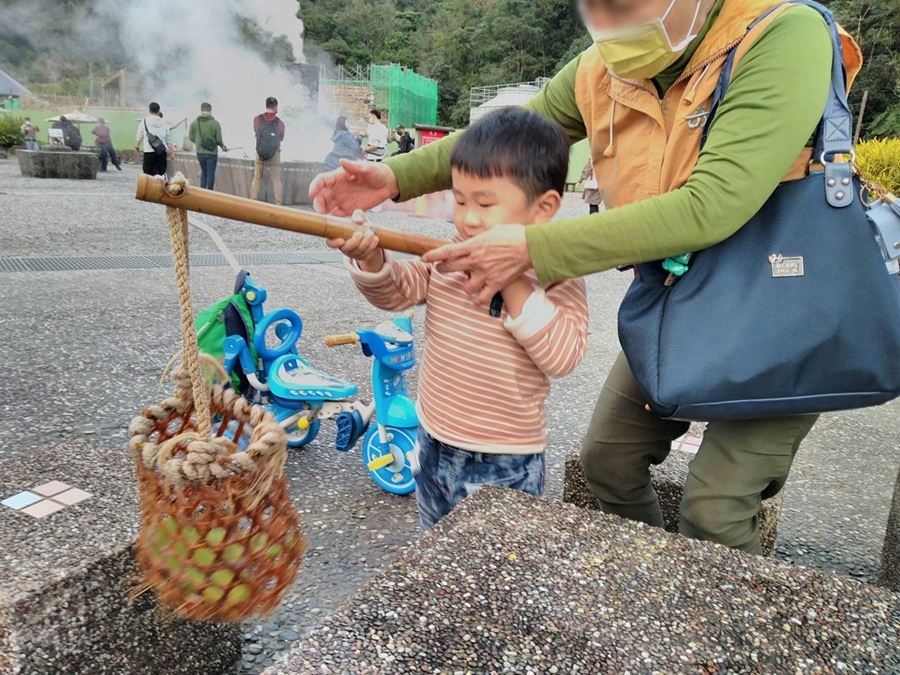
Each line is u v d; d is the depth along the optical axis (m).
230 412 1.39
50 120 20.89
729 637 1.11
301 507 2.48
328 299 5.37
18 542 1.38
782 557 2.39
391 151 18.80
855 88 32.88
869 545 2.49
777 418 1.56
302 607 1.95
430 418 1.70
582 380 4.05
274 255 6.97
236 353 2.65
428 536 1.32
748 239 1.44
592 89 1.68
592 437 1.96
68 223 8.04
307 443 2.97
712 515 1.60
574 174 18.36
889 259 1.37
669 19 1.35
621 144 1.62
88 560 1.33
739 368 1.38
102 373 3.55
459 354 1.63
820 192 1.39
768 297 1.39
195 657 1.56
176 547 1.14
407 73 32.25
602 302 6.13
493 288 1.42
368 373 3.85
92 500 1.54
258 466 1.14
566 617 1.14
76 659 1.32
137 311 4.68
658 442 1.91
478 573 1.23
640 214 1.33
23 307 4.63
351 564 2.16
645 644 1.09
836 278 1.37
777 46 1.34
